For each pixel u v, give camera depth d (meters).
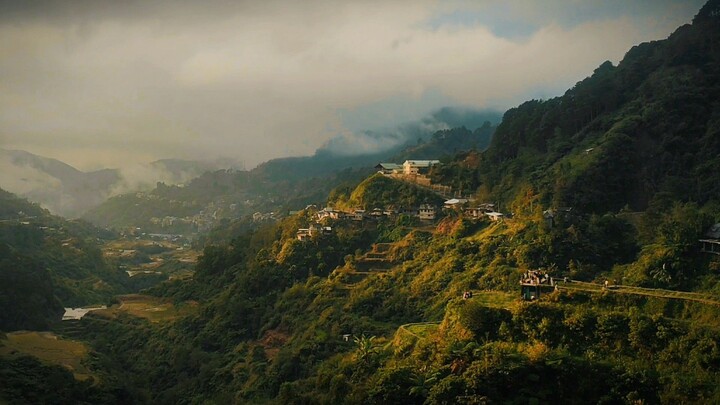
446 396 87.56
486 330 100.19
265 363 151.12
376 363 111.88
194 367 165.12
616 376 84.56
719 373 82.44
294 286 187.12
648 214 146.00
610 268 135.50
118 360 181.75
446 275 155.38
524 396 85.44
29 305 197.00
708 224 124.69
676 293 103.19
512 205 191.12
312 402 111.19
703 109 187.88
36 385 133.62
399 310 154.00
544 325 95.94
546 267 136.38
